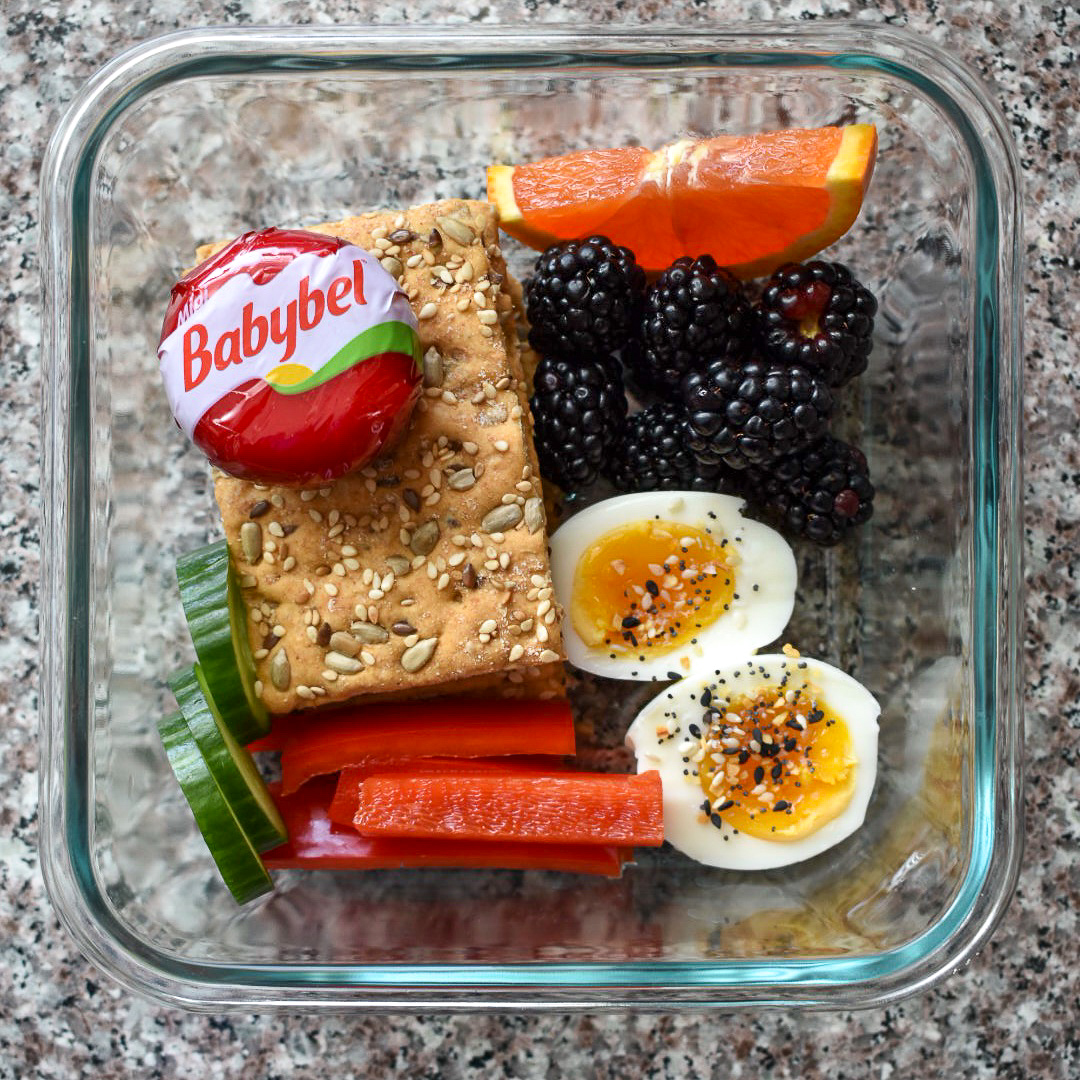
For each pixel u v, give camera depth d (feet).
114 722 1.10
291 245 1.01
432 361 1.06
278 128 1.12
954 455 1.11
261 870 1.05
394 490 1.06
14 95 1.14
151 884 1.10
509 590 1.05
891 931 1.10
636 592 1.11
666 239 1.13
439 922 1.12
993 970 1.12
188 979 1.05
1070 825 1.13
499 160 1.14
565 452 1.07
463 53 1.07
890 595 1.14
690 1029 1.11
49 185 1.07
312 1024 1.11
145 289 1.12
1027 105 1.15
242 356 1.00
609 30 1.07
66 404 1.07
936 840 1.11
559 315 1.07
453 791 1.05
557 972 1.05
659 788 1.06
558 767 1.10
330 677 1.06
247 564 1.07
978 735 1.08
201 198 1.13
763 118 1.13
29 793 1.12
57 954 1.12
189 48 1.07
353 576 1.06
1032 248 1.15
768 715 1.10
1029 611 1.14
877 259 1.14
